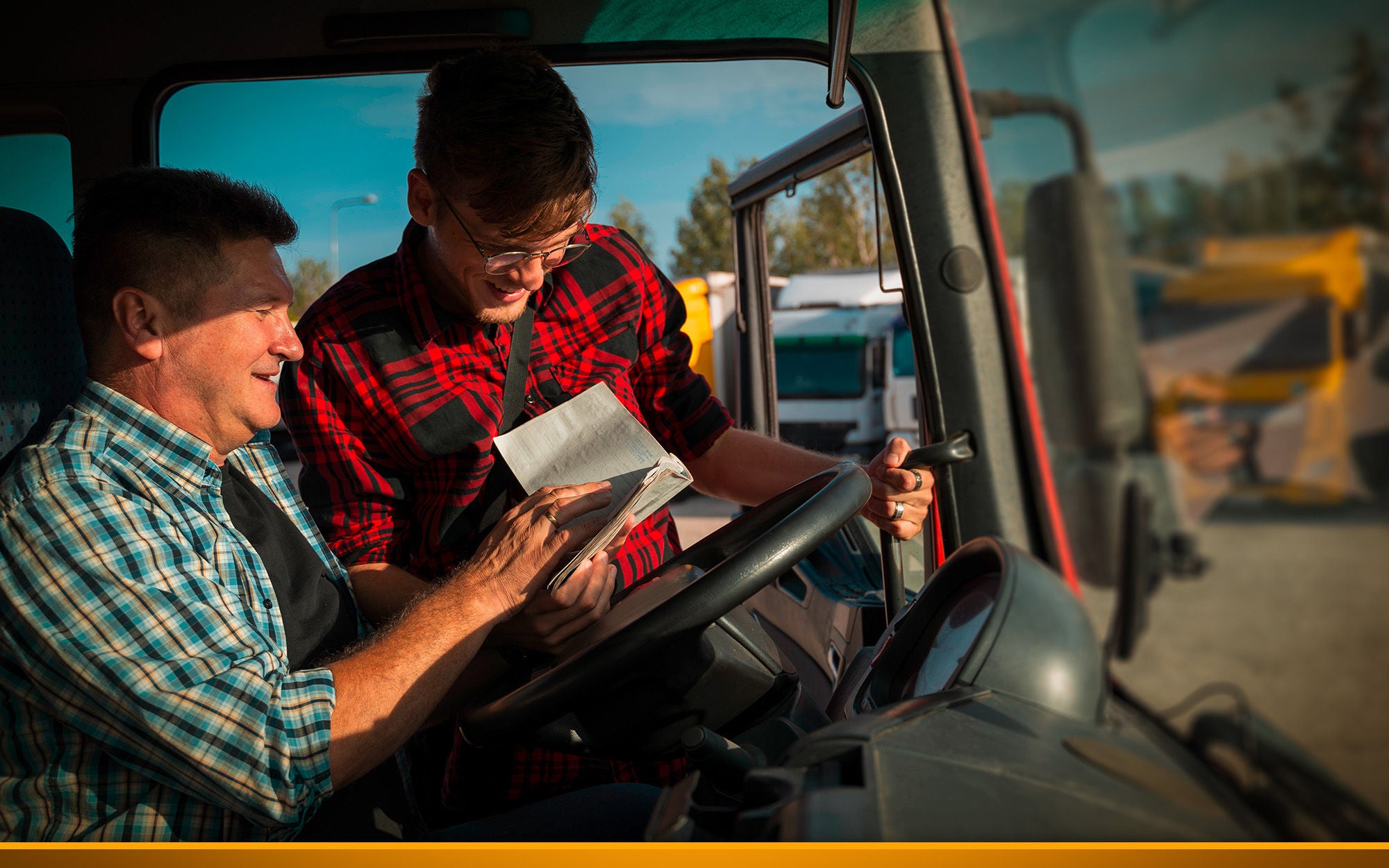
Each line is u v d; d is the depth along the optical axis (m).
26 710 1.07
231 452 1.35
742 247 3.60
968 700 0.74
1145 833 0.58
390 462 1.63
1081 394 0.67
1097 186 0.61
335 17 1.76
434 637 1.21
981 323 0.85
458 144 1.30
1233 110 0.53
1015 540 0.84
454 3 1.74
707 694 1.17
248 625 1.17
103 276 1.17
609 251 1.76
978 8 0.78
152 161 1.81
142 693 1.03
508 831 1.23
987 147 0.80
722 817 0.79
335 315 1.58
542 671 1.20
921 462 0.87
